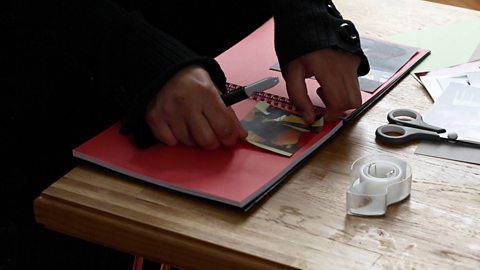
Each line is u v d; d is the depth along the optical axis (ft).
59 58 4.56
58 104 4.69
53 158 4.93
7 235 5.30
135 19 3.29
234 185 2.87
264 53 4.00
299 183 2.96
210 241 2.62
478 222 2.70
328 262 2.50
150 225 2.72
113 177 3.02
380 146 3.22
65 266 5.21
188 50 3.27
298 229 2.67
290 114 3.38
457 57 3.94
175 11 4.51
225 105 3.14
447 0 7.68
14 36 4.50
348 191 2.86
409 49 4.01
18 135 4.92
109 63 3.25
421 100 3.57
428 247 2.57
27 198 5.22
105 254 5.32
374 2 4.66
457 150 3.15
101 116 4.56
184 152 3.11
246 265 2.55
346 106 3.34
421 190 2.89
